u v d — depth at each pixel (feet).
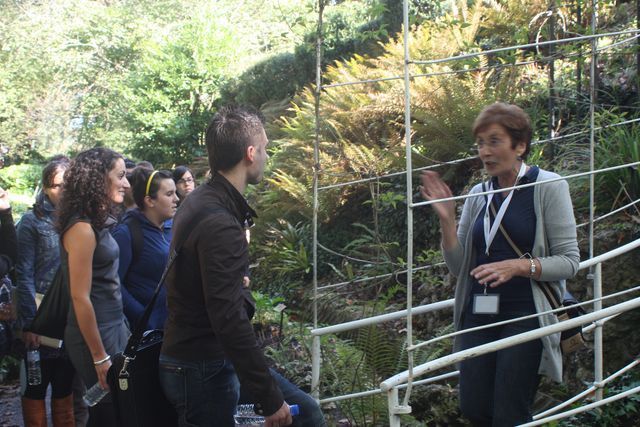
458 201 22.11
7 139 83.92
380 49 36.17
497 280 9.04
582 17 18.67
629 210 15.67
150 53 61.46
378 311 16.38
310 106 31.48
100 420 11.48
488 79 24.32
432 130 23.67
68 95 89.04
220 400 8.55
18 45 85.76
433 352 14.25
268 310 20.30
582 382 14.06
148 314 8.57
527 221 9.43
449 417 13.94
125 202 15.07
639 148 15.92
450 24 12.99
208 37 53.83
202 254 7.98
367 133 27.25
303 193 26.37
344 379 13.19
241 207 8.61
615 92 19.44
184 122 52.03
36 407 12.85
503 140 9.37
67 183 11.09
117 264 11.76
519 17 24.17
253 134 8.59
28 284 13.52
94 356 10.96
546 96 21.24
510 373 9.30
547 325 9.29
